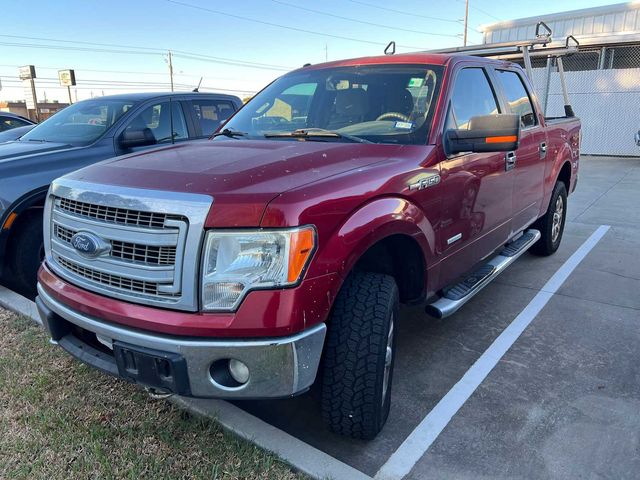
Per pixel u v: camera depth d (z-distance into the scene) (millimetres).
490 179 3654
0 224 4301
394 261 3006
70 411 2838
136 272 2221
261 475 2363
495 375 3377
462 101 3500
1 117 10078
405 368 3479
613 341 3838
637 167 13867
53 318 2629
